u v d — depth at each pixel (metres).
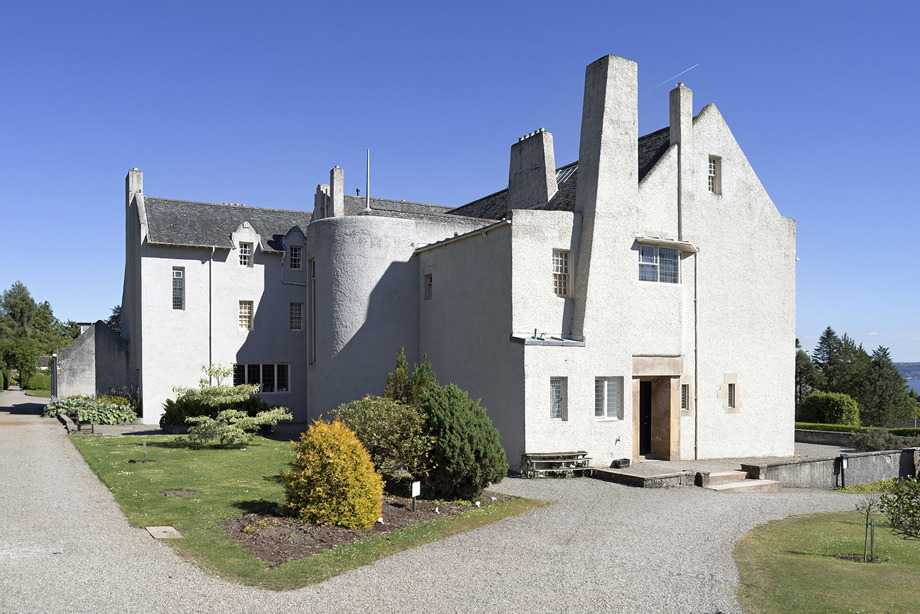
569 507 16.06
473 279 23.06
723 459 25.03
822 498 19.62
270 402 35.69
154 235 33.09
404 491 16.31
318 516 12.72
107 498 14.31
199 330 34.00
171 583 9.30
